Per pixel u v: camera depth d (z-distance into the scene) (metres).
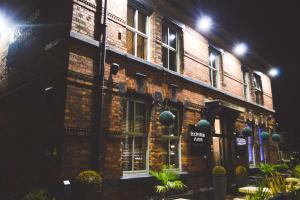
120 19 7.97
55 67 6.86
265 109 16.80
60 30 7.04
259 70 17.16
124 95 7.76
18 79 8.51
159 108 8.95
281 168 14.36
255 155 15.12
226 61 13.60
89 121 6.70
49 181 6.21
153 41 9.28
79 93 6.60
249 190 8.05
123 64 7.86
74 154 6.26
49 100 6.84
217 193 8.62
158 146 8.70
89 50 7.00
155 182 8.17
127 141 8.03
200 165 10.35
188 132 10.08
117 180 7.12
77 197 5.67
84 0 7.14
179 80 9.98
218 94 12.27
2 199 7.87
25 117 7.72
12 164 7.90
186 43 10.85
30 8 8.52
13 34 9.30
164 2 10.01
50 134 6.52
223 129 12.54
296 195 6.26
